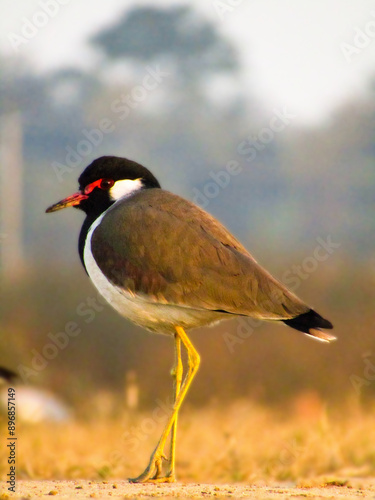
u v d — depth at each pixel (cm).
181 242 772
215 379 1714
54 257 3008
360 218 3741
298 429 1137
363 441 1035
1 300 1991
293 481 870
